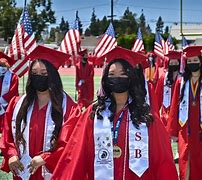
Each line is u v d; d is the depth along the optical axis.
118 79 4.05
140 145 4.00
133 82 4.09
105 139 4.03
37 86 4.93
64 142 4.77
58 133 4.89
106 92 4.14
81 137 4.10
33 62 4.99
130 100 4.11
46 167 4.79
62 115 4.94
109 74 4.11
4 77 9.54
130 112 4.05
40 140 4.94
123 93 4.10
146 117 4.01
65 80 33.28
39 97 5.04
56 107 4.93
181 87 7.18
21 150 5.00
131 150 4.01
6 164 5.12
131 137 4.02
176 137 7.36
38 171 4.92
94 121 4.08
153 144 4.02
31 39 12.71
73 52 15.45
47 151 4.86
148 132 4.02
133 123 4.02
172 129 7.35
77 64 15.45
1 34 57.06
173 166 4.00
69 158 4.12
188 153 7.00
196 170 6.98
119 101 4.12
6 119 5.13
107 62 4.41
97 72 43.44
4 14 56.34
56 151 4.77
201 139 6.96
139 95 4.07
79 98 15.39
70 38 15.54
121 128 4.06
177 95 7.31
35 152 4.95
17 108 5.07
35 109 5.02
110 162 4.02
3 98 9.47
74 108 5.01
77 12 15.68
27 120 5.00
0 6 56.94
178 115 7.29
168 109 9.75
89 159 4.11
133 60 4.36
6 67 9.59
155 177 4.04
